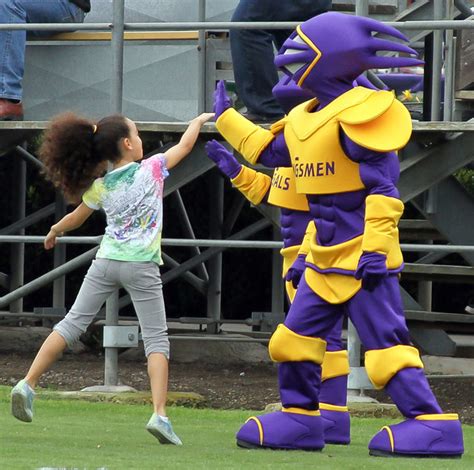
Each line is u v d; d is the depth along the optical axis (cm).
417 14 3556
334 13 2148
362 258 2047
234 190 4659
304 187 2139
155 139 3231
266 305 4991
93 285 2244
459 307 4966
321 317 2145
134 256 2220
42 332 4131
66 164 2272
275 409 2858
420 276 3559
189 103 3381
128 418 2617
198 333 4306
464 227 3347
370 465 1973
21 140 3353
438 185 3328
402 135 2050
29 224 4394
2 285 4472
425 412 2112
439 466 1975
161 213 2270
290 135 2166
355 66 2108
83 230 4859
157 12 3516
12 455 1988
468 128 2883
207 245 2972
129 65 3409
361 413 2811
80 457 1981
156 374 2206
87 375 3388
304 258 2223
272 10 3106
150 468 1862
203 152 3191
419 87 4041
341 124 2073
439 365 3831
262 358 3931
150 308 2230
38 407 2766
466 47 3188
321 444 2194
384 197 2045
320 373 2188
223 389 3253
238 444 2194
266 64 3120
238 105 3469
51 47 3462
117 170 2247
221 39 3369
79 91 3453
